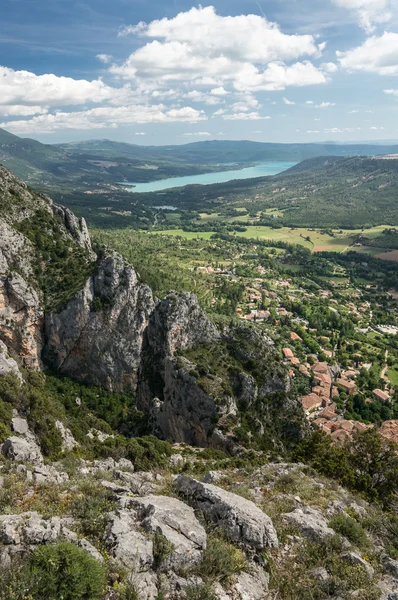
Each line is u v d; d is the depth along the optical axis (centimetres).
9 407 5522
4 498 2145
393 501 3525
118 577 1509
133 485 2578
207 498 2206
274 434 6938
